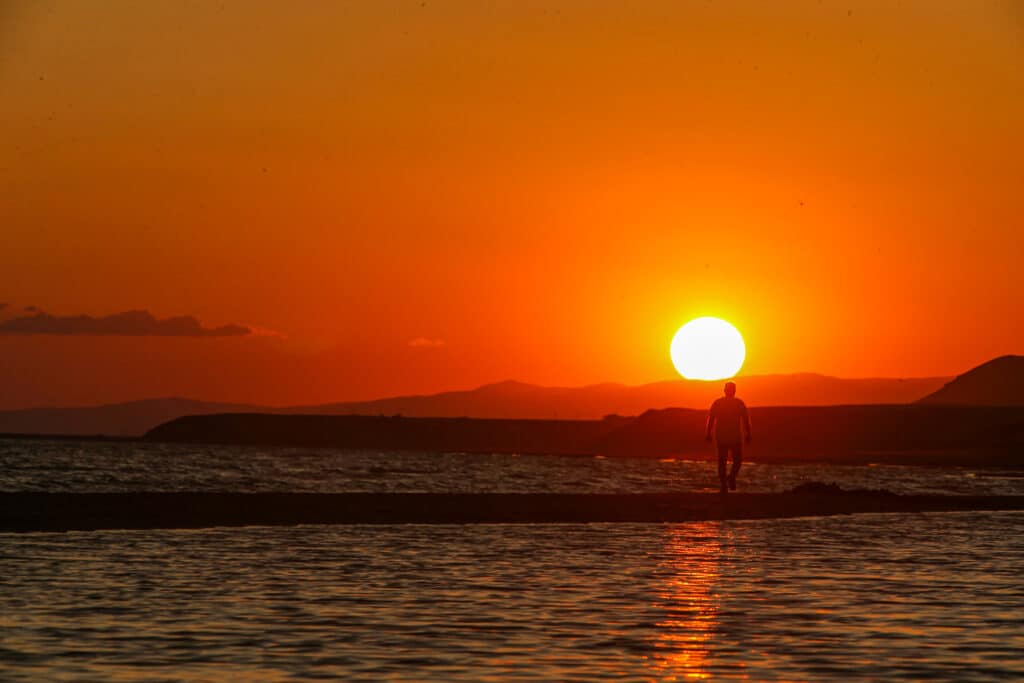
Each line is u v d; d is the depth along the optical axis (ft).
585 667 118.42
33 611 144.87
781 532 257.55
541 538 239.09
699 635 134.82
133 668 116.26
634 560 202.39
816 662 121.19
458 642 130.00
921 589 170.09
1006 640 132.57
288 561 195.93
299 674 114.73
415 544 224.94
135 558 196.54
